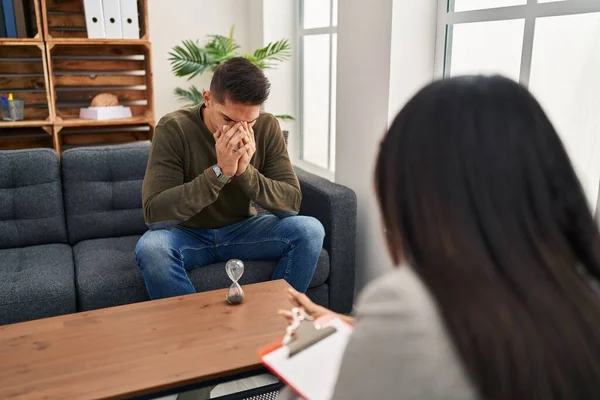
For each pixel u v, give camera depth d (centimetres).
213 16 351
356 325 60
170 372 119
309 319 119
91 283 195
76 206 240
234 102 178
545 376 50
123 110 315
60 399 109
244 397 129
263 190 202
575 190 56
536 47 173
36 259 215
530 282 51
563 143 58
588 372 50
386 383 54
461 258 53
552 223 54
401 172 58
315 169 328
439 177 55
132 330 138
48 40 283
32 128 312
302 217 215
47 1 300
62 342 132
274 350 110
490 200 54
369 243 237
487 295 51
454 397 52
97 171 243
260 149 213
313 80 324
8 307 185
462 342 51
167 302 155
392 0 206
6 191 230
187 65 321
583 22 155
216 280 204
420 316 54
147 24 302
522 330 50
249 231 212
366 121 231
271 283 170
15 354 126
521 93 58
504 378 50
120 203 246
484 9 192
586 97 157
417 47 214
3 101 293
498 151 55
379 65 218
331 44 298
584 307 51
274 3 332
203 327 140
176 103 352
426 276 56
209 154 203
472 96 57
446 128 56
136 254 191
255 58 306
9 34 282
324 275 225
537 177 54
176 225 209
